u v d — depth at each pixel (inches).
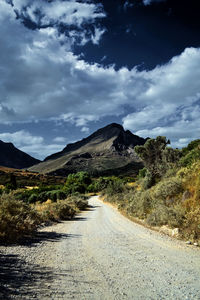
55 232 410.3
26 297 127.0
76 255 243.1
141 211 645.9
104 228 480.7
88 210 1099.3
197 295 140.0
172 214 423.8
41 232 401.1
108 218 706.8
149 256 242.8
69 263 209.3
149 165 1435.8
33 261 207.2
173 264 211.6
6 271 170.4
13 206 395.9
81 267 197.6
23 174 5211.6
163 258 234.1
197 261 222.7
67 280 161.9
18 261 202.2
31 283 150.2
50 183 4352.9
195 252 262.1
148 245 303.6
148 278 172.1
